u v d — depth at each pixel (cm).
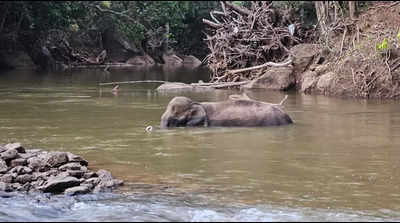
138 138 2161
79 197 1485
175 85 3866
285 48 3988
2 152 1758
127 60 7219
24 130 2309
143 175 1683
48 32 6362
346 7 4591
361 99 3291
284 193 1523
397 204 1443
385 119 2556
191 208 1405
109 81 4522
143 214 1361
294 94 3553
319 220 1324
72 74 5291
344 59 3522
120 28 7069
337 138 2155
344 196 1502
